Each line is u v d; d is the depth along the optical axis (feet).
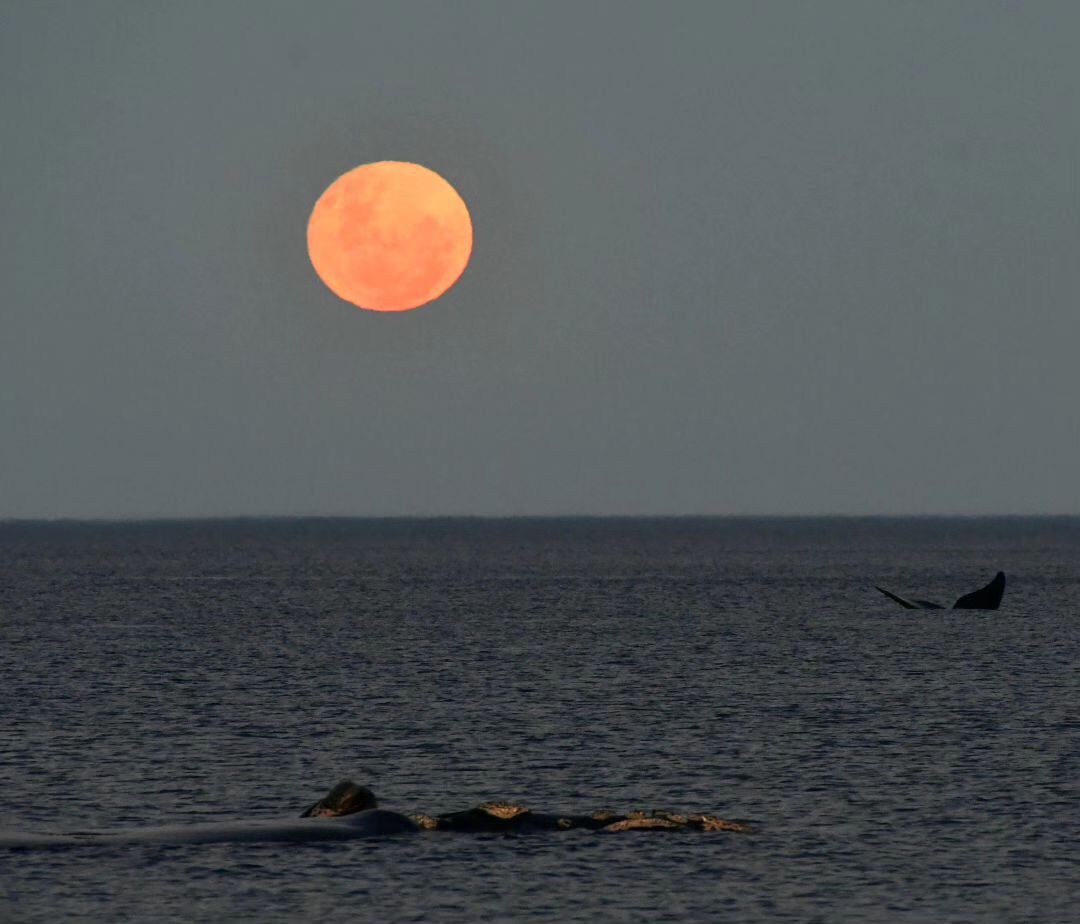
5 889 392.88
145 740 616.39
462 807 497.05
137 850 425.28
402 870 408.87
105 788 517.96
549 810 492.54
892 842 442.09
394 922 372.17
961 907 383.04
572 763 566.77
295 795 508.94
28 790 513.86
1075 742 608.60
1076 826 460.96
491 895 390.01
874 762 565.12
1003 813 477.77
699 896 390.63
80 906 380.78
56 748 596.29
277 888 393.91
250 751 591.78
